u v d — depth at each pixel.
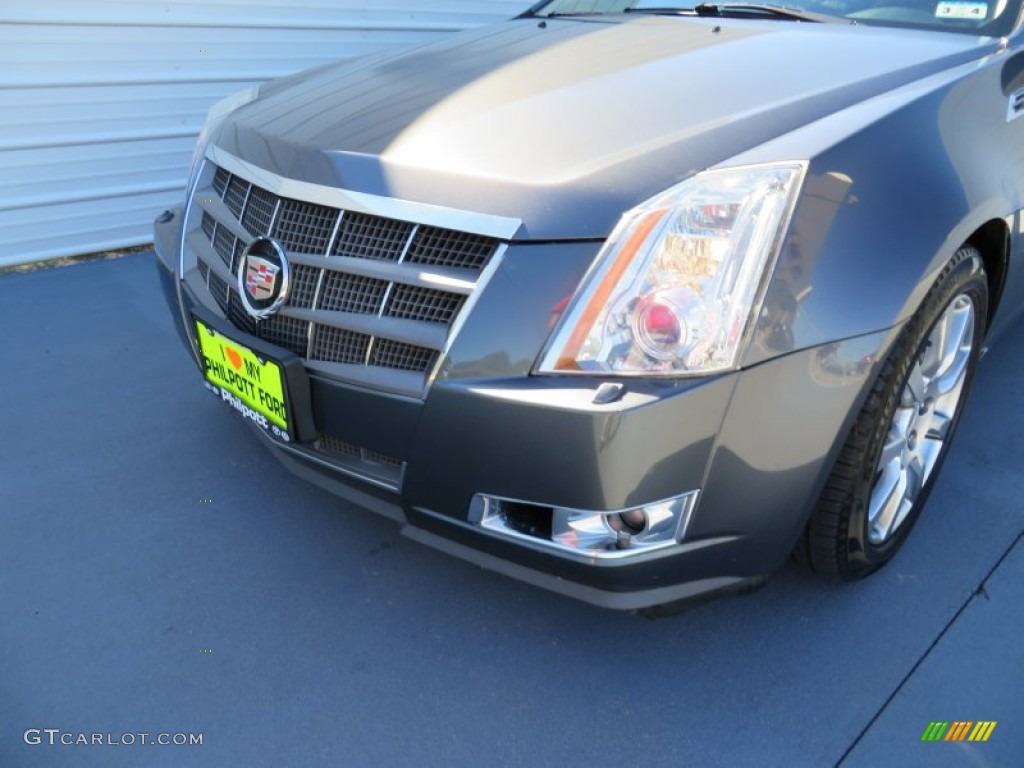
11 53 3.72
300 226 1.73
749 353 1.41
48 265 4.14
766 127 1.59
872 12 2.41
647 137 1.59
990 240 2.00
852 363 1.50
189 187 2.20
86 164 4.12
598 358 1.43
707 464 1.46
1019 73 2.15
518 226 1.48
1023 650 1.83
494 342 1.47
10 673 1.75
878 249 1.52
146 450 2.52
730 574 1.63
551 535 1.55
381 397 1.60
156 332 3.35
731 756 1.60
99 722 1.65
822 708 1.70
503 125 1.70
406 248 1.58
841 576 1.91
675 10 2.59
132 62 4.08
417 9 5.11
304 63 4.75
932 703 1.71
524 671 1.78
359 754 1.59
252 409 1.90
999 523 2.21
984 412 2.72
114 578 2.02
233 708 1.68
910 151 1.65
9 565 2.05
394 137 1.73
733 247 1.42
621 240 1.44
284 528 2.21
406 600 1.97
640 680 1.76
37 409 2.74
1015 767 1.57
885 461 1.88
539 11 2.93
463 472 1.55
